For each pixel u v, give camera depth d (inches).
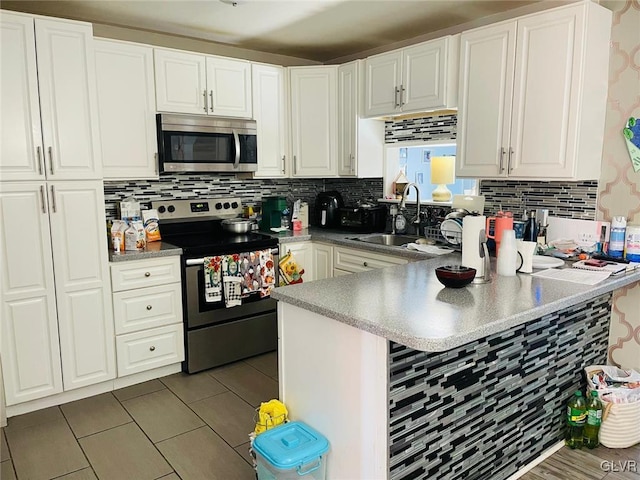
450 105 119.9
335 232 157.0
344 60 169.6
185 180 149.1
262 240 137.6
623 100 101.0
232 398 115.2
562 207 112.3
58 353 109.7
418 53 125.3
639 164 99.5
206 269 126.6
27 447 95.0
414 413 68.6
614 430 93.6
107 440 97.3
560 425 96.4
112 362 117.6
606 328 106.6
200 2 114.7
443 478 74.4
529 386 87.6
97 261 112.9
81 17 125.7
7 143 99.3
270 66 149.6
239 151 141.6
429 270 97.6
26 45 100.0
